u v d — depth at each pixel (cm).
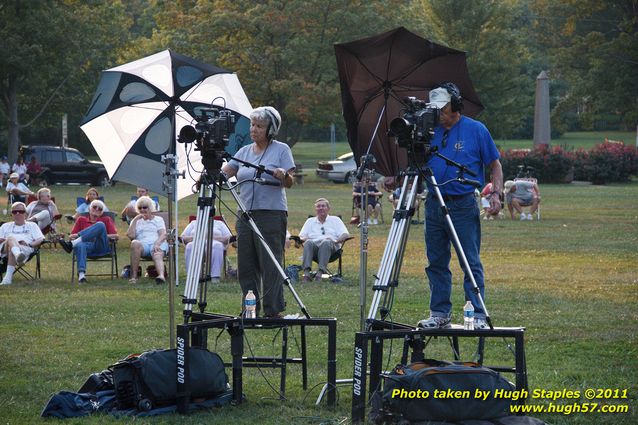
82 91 7219
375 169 1147
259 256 1128
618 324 1429
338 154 10550
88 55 7031
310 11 6619
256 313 1078
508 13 8744
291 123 7712
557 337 1322
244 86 6812
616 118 13062
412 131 925
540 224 3400
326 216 2012
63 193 5291
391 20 6906
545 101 6588
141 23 10381
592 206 4322
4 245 1989
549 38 10344
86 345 1266
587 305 1617
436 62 1097
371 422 852
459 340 1305
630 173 6700
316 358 1195
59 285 1917
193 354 926
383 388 871
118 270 2231
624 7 9000
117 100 1590
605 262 2289
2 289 1850
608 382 1055
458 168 973
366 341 871
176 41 6831
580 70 9269
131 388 921
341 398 993
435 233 1002
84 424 877
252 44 6806
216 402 948
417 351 916
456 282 1897
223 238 1988
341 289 1841
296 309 1577
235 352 957
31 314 1526
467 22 8569
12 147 6738
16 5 6506
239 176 1132
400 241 936
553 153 6506
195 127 1003
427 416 831
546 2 9894
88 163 6212
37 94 6950
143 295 1756
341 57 1106
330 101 6669
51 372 1106
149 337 1324
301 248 2661
